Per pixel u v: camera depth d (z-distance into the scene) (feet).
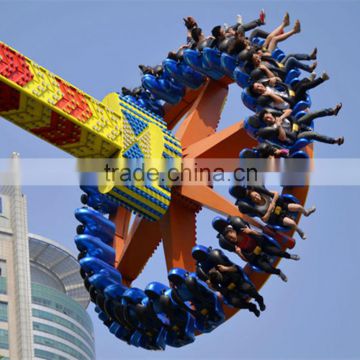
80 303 598.75
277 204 151.94
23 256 563.07
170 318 151.23
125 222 172.35
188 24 171.32
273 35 168.55
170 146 159.33
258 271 152.76
